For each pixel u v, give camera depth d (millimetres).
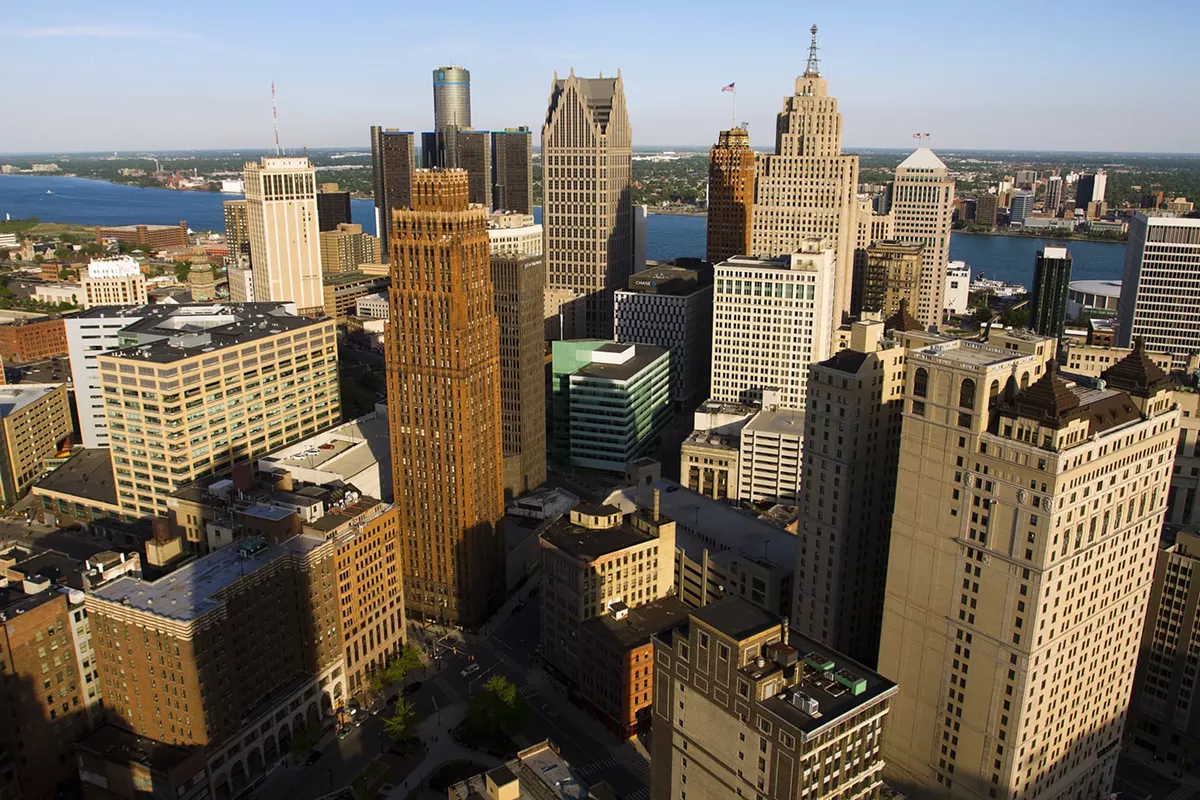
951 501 184750
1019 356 185375
